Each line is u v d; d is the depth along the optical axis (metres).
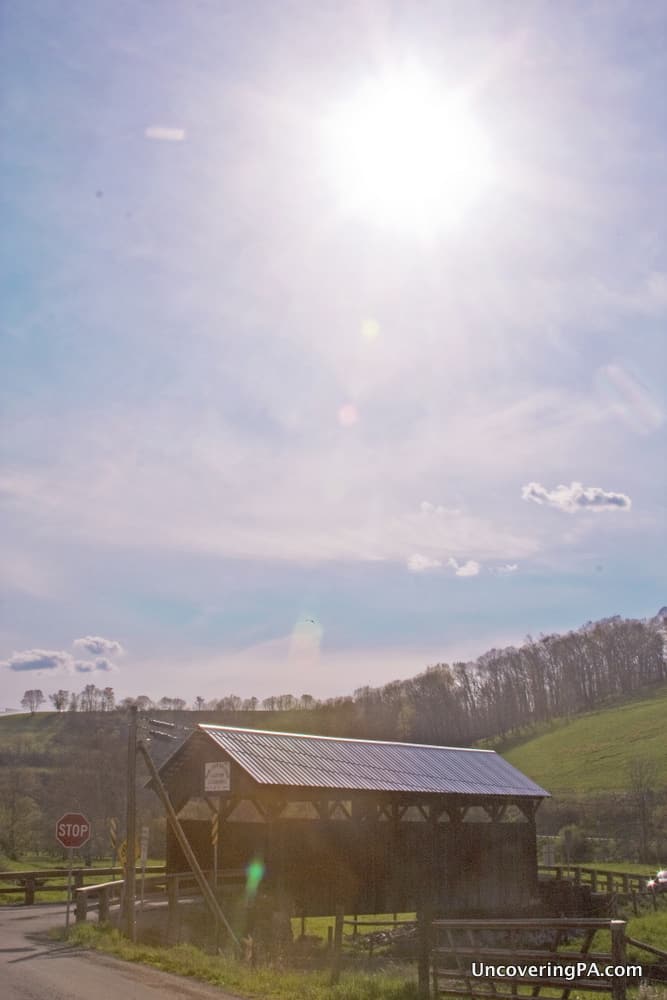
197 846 30.55
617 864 57.88
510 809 46.19
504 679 146.12
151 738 22.36
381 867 31.84
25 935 21.23
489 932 28.34
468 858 35.38
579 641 148.75
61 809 70.25
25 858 57.22
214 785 28.48
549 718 136.25
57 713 148.88
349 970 18.16
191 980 14.67
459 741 133.75
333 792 29.91
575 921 11.52
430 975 13.59
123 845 24.34
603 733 112.31
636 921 30.50
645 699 131.75
